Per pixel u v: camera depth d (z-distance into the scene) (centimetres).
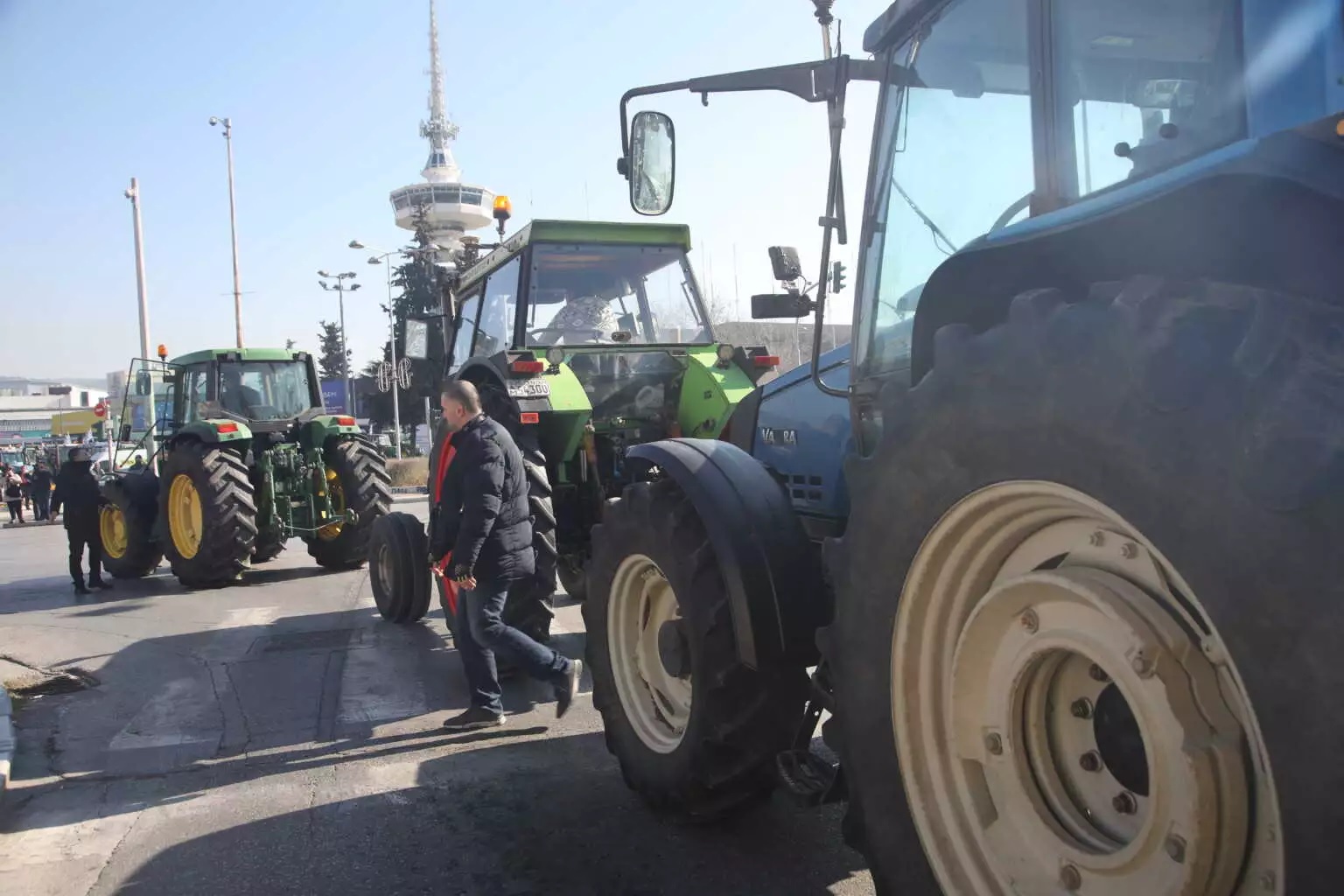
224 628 739
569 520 662
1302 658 133
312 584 955
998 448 188
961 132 260
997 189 249
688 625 316
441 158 6912
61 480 962
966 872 210
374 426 4191
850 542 234
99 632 739
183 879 328
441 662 611
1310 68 185
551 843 346
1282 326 143
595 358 673
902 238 287
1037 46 230
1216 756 160
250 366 1056
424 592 700
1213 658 164
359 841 353
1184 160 204
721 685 305
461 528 451
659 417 688
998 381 187
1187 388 149
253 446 1029
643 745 355
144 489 1041
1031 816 199
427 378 823
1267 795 155
